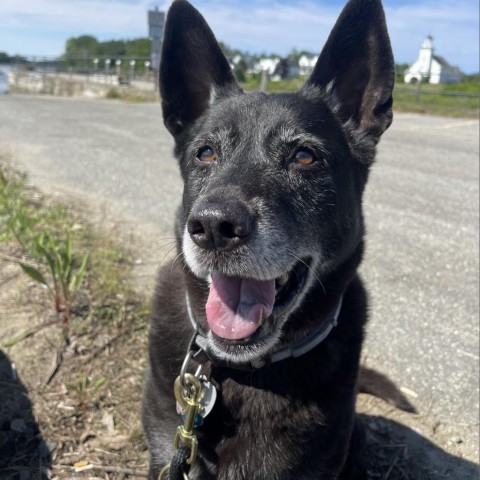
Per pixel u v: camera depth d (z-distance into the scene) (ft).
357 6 1.53
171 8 1.53
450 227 3.26
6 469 1.42
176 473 1.19
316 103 1.54
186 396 1.27
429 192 4.02
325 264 1.41
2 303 2.02
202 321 1.35
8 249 2.40
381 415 1.77
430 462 1.58
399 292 2.43
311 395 1.32
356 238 1.51
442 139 6.64
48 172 4.03
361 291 1.58
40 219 2.67
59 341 1.84
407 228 3.21
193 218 1.15
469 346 2.07
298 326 1.34
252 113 1.47
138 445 1.54
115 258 2.47
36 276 1.83
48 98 11.64
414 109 10.37
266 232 1.22
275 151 1.41
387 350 2.03
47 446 1.49
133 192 3.66
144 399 1.43
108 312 1.99
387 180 4.33
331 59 1.59
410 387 1.86
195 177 1.48
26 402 1.61
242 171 1.34
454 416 1.73
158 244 2.77
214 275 1.27
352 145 1.57
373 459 1.61
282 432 1.31
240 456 1.30
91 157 4.71
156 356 1.43
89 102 10.83
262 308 1.23
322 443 1.32
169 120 1.61
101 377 1.73
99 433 1.56
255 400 1.32
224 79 1.67
